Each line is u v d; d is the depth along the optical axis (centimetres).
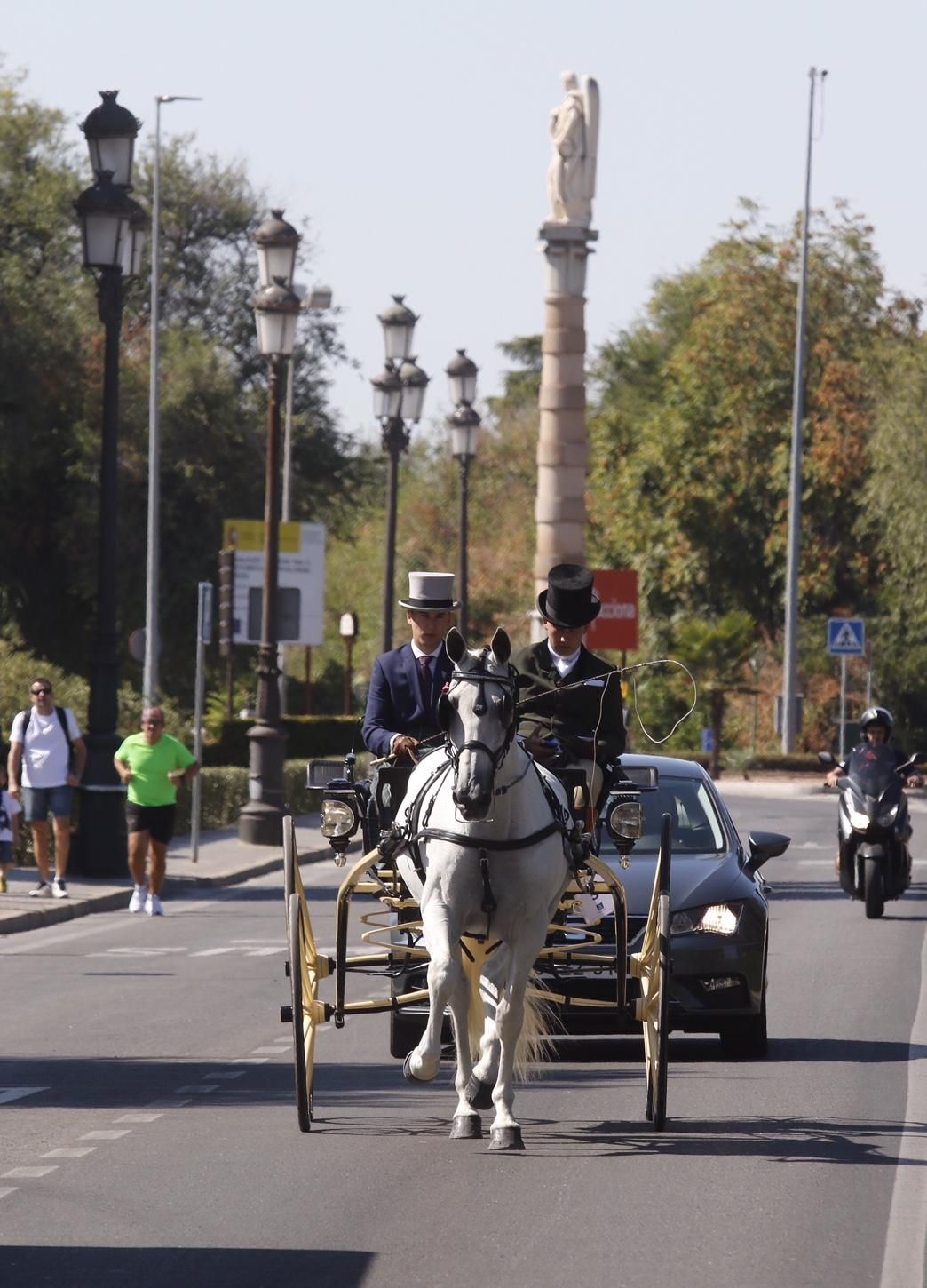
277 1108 3195
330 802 3078
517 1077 3447
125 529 15675
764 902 3753
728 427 19600
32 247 16125
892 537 17138
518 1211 2475
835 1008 4331
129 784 6725
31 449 14900
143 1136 2958
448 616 3172
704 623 17875
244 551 12331
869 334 19775
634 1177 2666
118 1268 2208
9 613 15688
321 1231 2375
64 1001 4534
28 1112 3156
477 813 2655
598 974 3503
